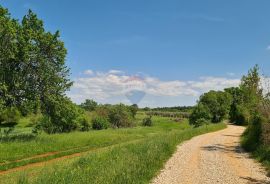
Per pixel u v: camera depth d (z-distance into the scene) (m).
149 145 23.20
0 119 70.69
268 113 26.48
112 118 89.25
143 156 18.78
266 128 25.66
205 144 32.69
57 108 39.94
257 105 28.89
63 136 41.16
